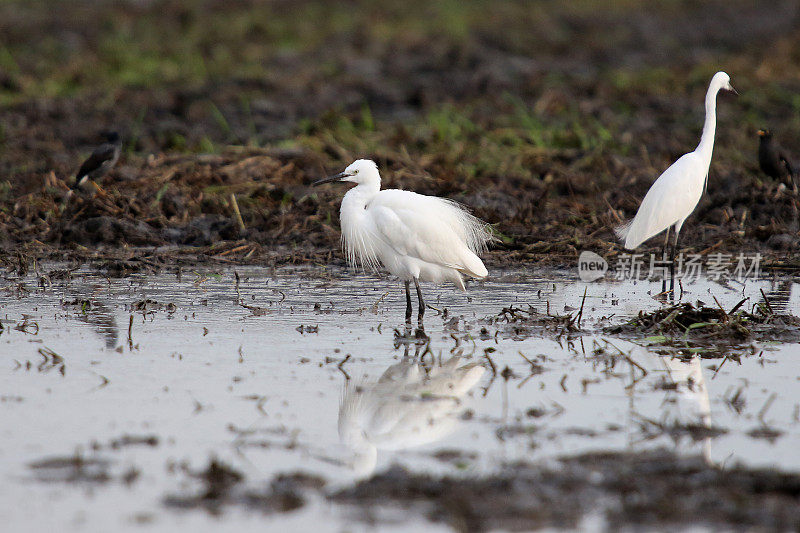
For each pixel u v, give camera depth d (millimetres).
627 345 10734
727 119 27969
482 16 51562
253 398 8758
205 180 19812
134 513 6480
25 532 6215
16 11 46000
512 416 8312
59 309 12109
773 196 18453
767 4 64625
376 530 6219
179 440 7734
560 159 22422
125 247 16266
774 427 8031
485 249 15891
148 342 10617
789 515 6312
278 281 14211
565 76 35156
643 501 6508
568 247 16156
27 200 18359
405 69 35781
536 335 11133
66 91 31203
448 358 10125
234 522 6363
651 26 52656
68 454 7414
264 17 47625
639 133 25578
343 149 22484
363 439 7773
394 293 13492
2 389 8930
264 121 27062
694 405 8609
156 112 28594
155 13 47312
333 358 10070
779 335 11070
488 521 6262
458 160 21828
